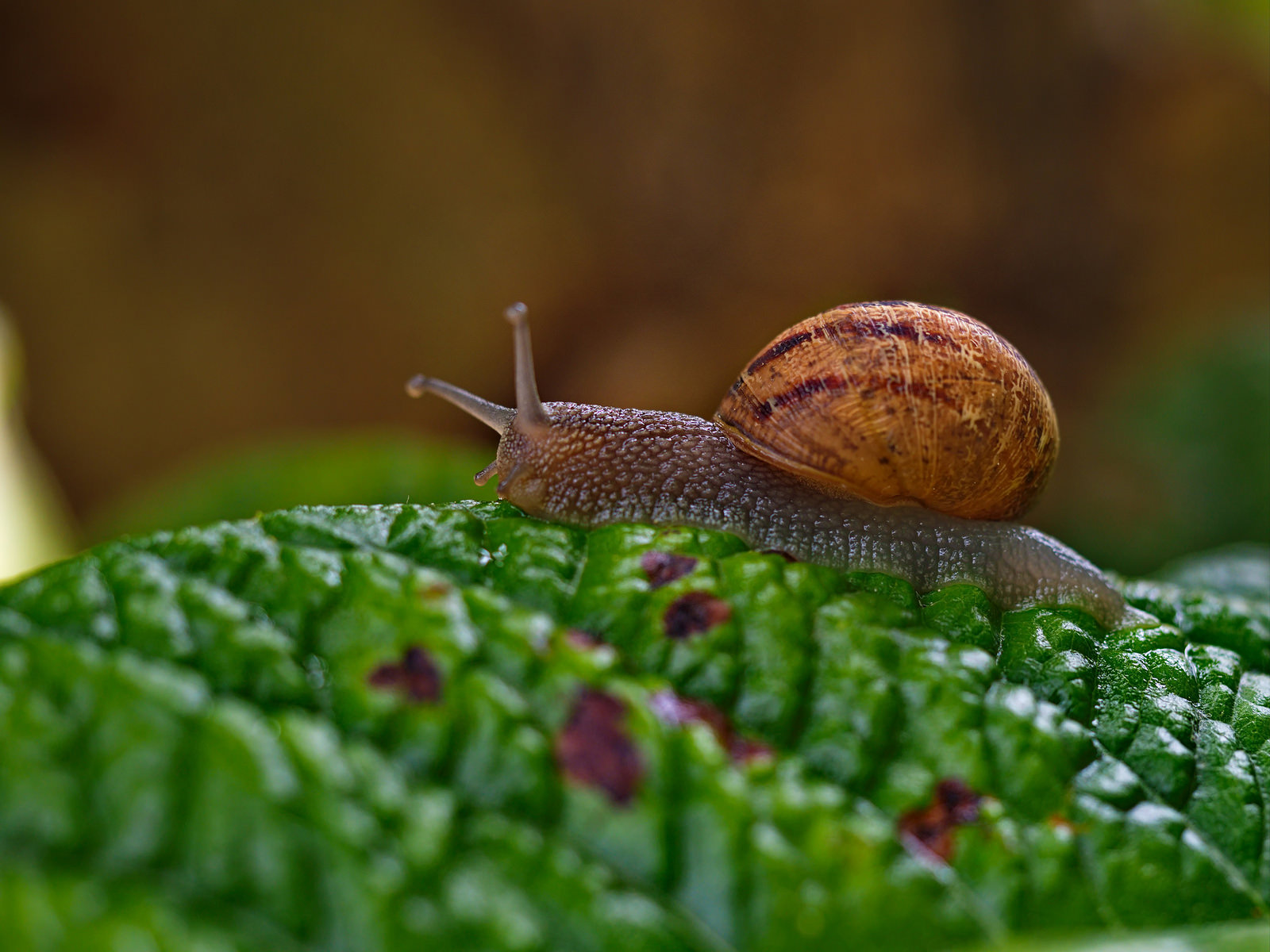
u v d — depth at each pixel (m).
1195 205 0.57
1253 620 0.22
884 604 0.20
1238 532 0.34
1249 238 0.57
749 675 0.20
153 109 0.51
